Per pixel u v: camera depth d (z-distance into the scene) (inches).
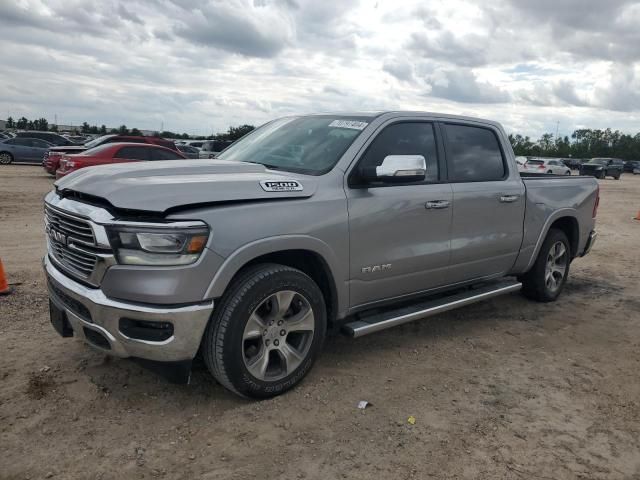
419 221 172.4
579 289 275.6
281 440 124.6
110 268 122.8
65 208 134.7
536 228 223.6
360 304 164.9
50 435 122.9
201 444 121.9
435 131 187.5
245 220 131.8
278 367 145.9
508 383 160.2
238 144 196.5
